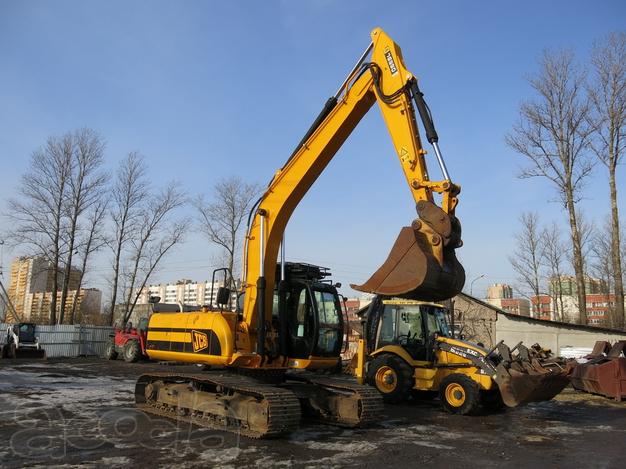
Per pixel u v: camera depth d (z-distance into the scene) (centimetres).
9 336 2500
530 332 2645
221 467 637
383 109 838
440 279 732
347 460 693
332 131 886
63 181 3616
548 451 796
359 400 891
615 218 2473
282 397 781
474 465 697
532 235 4425
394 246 759
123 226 3875
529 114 2678
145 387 1025
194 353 925
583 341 2520
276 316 947
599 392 1458
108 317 4466
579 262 2545
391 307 1379
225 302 938
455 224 755
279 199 922
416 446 796
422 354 1280
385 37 853
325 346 941
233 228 3881
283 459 683
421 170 796
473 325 2758
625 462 734
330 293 987
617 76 2500
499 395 1207
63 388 1323
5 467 616
